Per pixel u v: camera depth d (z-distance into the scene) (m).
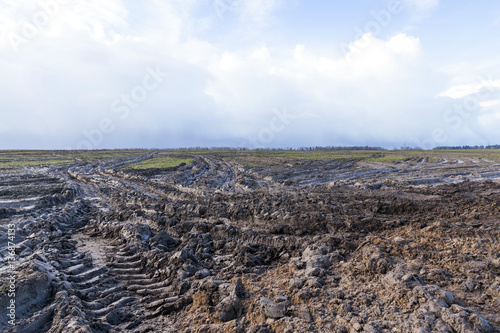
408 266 9.05
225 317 7.58
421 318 6.43
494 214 15.36
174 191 28.88
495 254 9.59
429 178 37.78
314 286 8.48
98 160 79.38
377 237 11.61
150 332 7.64
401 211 18.27
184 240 14.33
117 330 7.71
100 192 30.97
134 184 36.94
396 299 7.38
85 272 10.91
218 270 11.13
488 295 7.49
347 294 8.01
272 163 72.00
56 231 15.74
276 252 12.46
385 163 67.88
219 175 48.84
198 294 8.57
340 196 23.17
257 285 9.16
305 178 41.66
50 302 8.48
